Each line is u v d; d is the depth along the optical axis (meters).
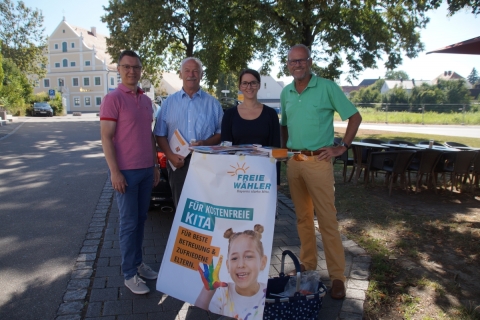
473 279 3.58
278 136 3.53
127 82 3.14
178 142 3.61
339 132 19.02
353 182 7.78
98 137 16.67
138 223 3.49
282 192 6.90
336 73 15.08
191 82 3.57
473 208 5.96
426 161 6.77
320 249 4.30
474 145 13.08
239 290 2.56
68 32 60.59
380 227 5.00
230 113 3.54
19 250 4.23
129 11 18.52
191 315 3.00
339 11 13.00
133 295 3.26
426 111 31.09
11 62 37.50
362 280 3.52
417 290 3.38
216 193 2.65
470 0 7.45
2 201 6.20
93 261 3.93
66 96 61.56
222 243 2.62
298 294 2.64
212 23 14.45
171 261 2.72
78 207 5.89
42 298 3.24
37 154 11.30
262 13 13.23
